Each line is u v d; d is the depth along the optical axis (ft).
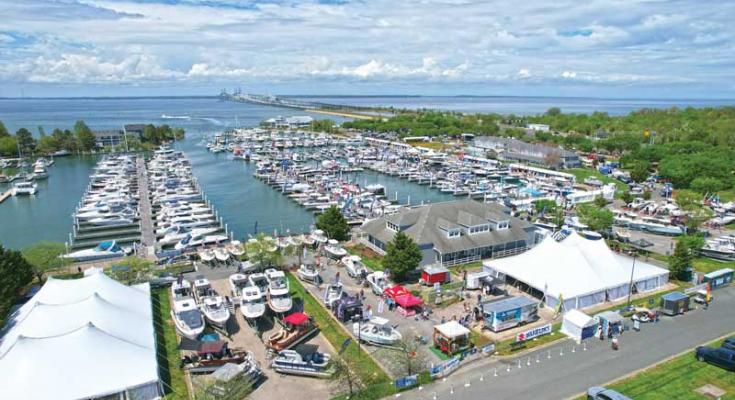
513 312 191.01
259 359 168.14
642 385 151.53
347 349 175.73
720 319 200.13
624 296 223.10
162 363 162.91
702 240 279.69
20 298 206.69
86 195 474.90
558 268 221.66
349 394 146.20
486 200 464.65
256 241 262.88
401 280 241.96
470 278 228.43
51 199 483.92
